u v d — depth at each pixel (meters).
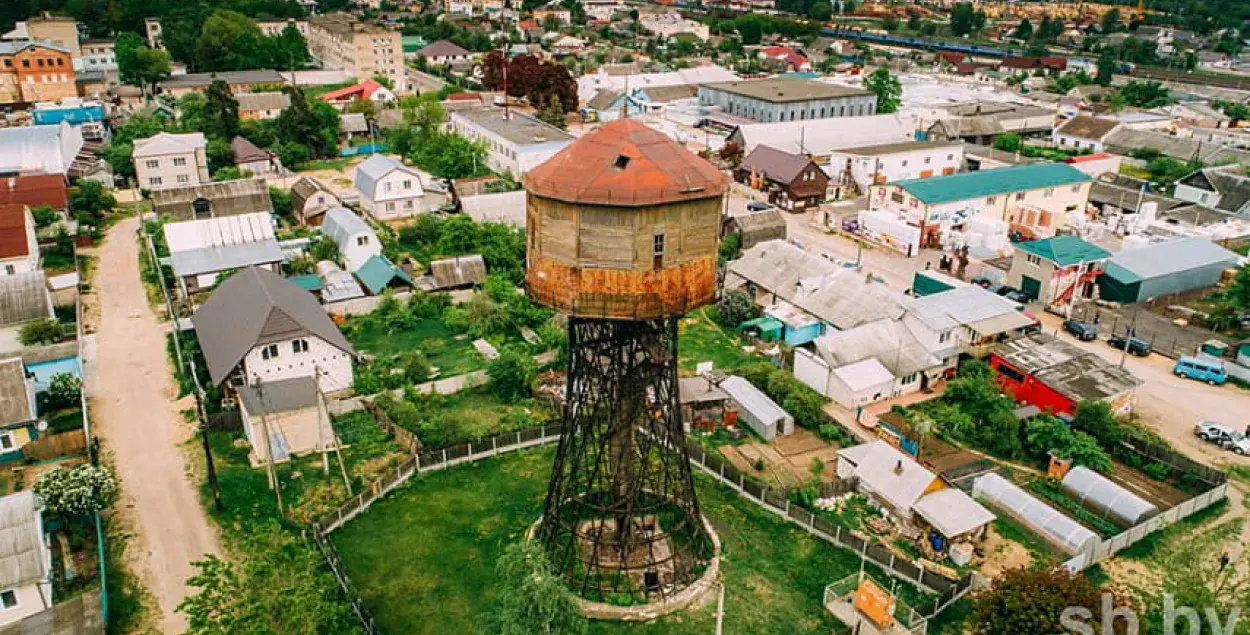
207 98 103.69
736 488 38.44
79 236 70.12
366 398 45.72
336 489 38.12
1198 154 99.12
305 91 135.75
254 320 45.59
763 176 91.19
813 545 34.75
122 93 127.19
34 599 29.34
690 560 32.69
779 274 60.41
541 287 28.06
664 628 29.98
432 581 32.25
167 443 41.59
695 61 177.25
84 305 58.09
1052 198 81.94
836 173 94.00
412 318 56.72
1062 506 38.19
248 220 64.31
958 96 143.25
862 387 46.16
